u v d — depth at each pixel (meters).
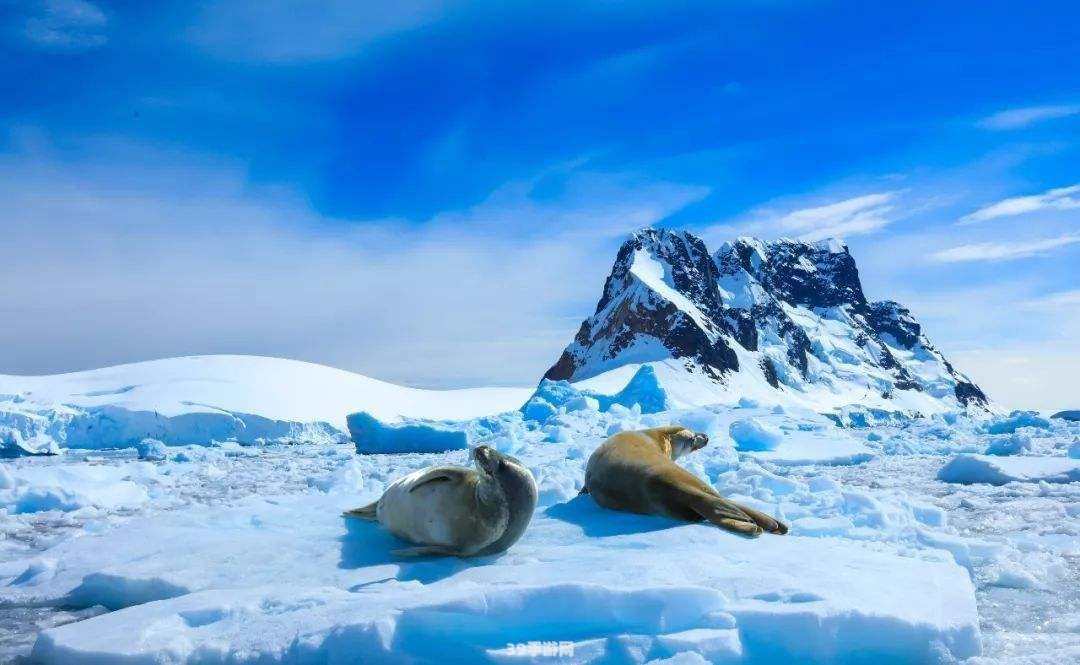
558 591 3.17
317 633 3.08
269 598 3.63
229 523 5.50
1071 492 7.78
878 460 12.33
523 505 4.25
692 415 15.32
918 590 3.51
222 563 4.39
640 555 4.16
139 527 5.43
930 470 10.67
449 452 17.06
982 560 4.73
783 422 15.39
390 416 41.88
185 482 10.97
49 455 27.45
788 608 3.15
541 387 24.34
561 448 13.14
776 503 6.00
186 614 3.46
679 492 5.07
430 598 3.21
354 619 3.10
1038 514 6.49
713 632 3.03
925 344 176.25
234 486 10.34
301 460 17.06
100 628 3.31
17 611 4.08
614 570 3.75
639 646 2.97
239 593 3.71
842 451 12.44
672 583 3.49
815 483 6.98
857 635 3.11
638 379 24.50
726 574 3.66
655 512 5.25
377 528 5.04
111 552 4.87
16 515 7.55
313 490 9.27
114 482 9.03
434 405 54.62
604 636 3.08
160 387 37.53
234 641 3.11
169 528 5.36
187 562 4.41
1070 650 3.06
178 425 33.91
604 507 5.61
